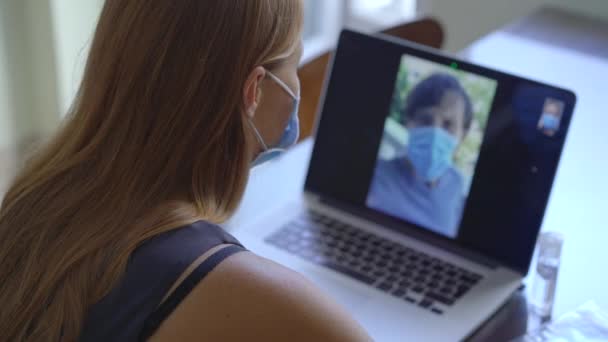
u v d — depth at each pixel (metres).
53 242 0.79
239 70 0.79
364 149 1.29
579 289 1.15
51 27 2.64
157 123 0.79
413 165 1.25
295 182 1.39
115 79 0.79
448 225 1.22
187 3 0.77
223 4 0.77
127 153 0.79
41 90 2.77
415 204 1.25
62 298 0.77
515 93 1.17
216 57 0.78
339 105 1.31
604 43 1.94
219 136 0.80
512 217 1.17
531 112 1.16
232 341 0.73
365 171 1.29
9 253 0.82
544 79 1.77
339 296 1.11
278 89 0.87
